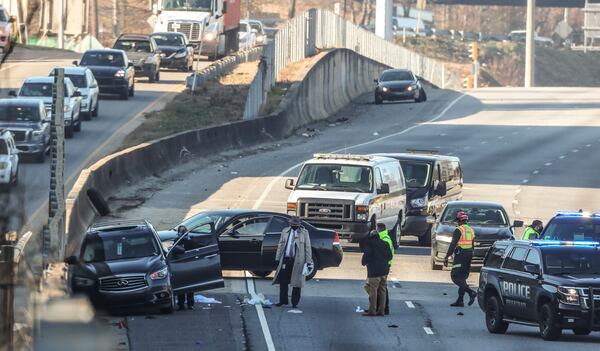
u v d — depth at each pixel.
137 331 33.09
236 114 89.75
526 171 77.81
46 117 61.34
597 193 70.06
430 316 37.06
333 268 47.78
